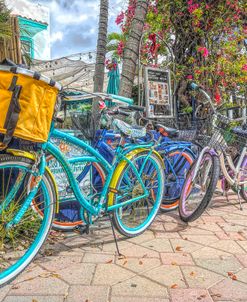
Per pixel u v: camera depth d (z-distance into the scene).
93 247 2.81
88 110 3.09
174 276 2.34
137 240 2.99
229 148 3.82
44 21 13.16
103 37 6.85
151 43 5.11
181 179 3.88
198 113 4.82
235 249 2.82
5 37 3.77
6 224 2.15
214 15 4.82
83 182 2.92
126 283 2.24
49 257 2.60
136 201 3.09
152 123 3.47
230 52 5.01
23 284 2.21
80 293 2.11
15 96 1.77
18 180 2.18
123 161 2.84
